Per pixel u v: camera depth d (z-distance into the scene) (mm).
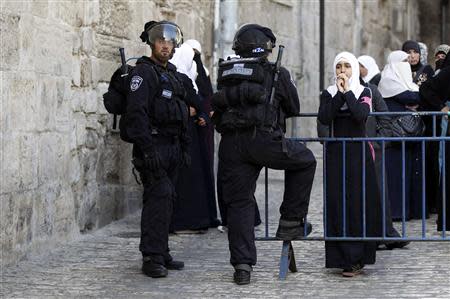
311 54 40844
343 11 45469
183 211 20781
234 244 15844
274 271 16844
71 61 19906
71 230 19828
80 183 20312
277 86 15844
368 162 16344
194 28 28297
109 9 22016
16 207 17047
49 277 16234
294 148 15922
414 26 61500
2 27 16516
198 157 20906
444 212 17250
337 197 16281
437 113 17047
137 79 16094
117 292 15227
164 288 15523
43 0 18391
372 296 14773
